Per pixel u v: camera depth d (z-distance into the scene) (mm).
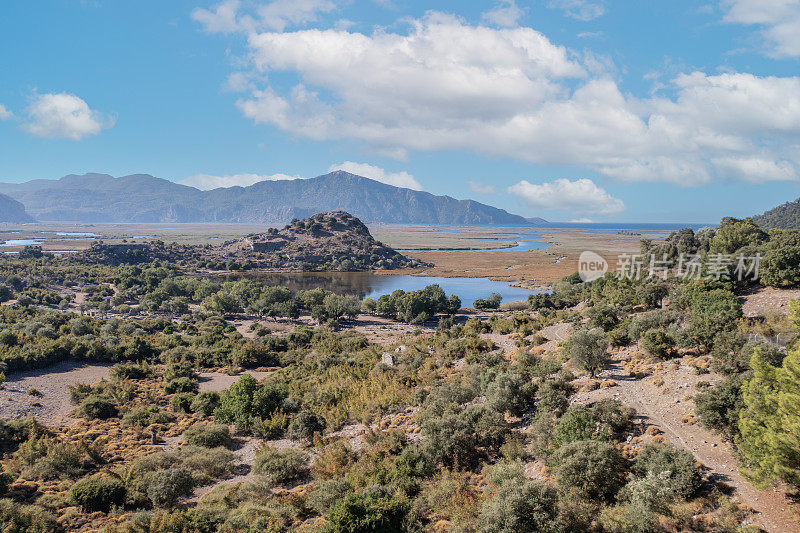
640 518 20594
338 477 33188
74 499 33125
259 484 33906
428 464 31688
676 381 35438
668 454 24391
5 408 54344
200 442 44375
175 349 84375
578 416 29359
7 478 35688
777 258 54031
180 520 28531
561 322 72438
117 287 170625
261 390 52219
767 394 22453
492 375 44188
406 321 124188
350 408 49688
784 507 20359
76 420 52906
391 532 23797
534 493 22297
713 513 20875
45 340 79562
